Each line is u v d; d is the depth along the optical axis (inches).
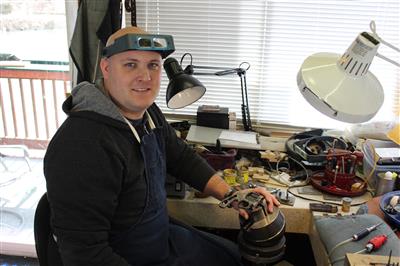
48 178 40.7
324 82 41.1
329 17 75.4
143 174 47.3
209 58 81.7
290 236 73.1
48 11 79.1
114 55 44.9
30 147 94.8
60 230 40.4
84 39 67.9
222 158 66.4
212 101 84.6
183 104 57.2
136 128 49.6
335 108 39.4
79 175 40.3
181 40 81.1
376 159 62.4
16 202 93.0
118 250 47.1
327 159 63.2
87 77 69.6
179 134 75.3
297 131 82.3
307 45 77.8
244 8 77.2
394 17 73.9
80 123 42.5
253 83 81.8
